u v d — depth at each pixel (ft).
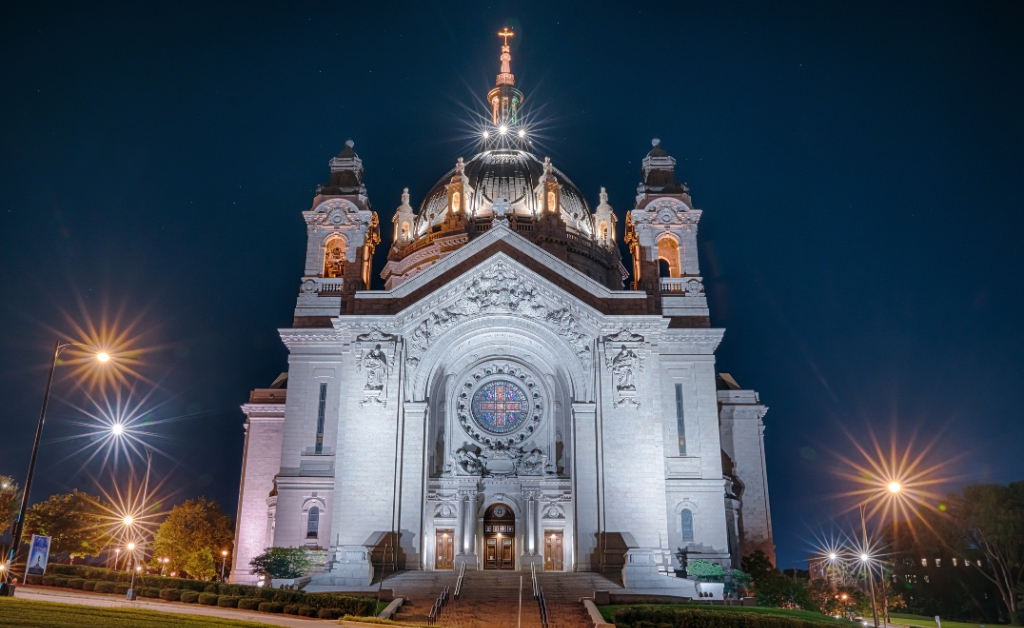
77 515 255.70
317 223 242.37
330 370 224.53
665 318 213.05
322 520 211.82
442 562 206.69
